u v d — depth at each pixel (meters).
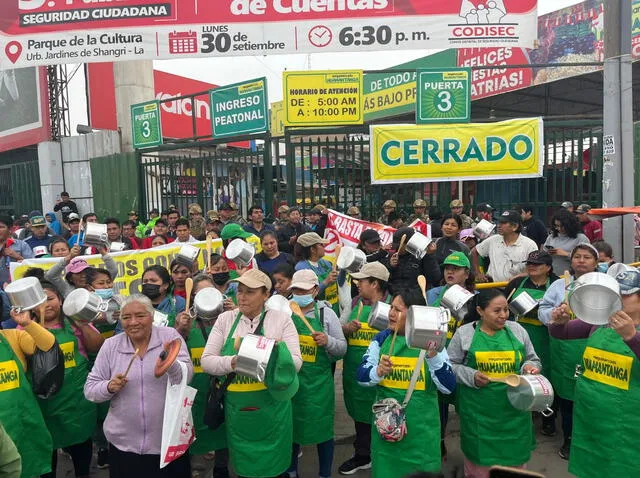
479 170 8.79
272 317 3.26
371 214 9.25
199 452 3.76
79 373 3.61
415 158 8.80
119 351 3.07
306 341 3.72
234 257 4.43
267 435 3.21
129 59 8.72
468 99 8.67
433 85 8.64
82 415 3.62
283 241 7.99
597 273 2.73
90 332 3.72
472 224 8.95
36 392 3.15
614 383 2.90
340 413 5.32
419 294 3.13
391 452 3.08
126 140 14.43
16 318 3.00
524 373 3.21
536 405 2.96
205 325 3.76
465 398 3.36
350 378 4.07
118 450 3.04
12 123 17.14
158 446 3.03
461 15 8.40
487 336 3.33
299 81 8.80
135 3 8.64
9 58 8.84
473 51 14.74
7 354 3.00
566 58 12.73
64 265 4.43
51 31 8.75
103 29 8.70
